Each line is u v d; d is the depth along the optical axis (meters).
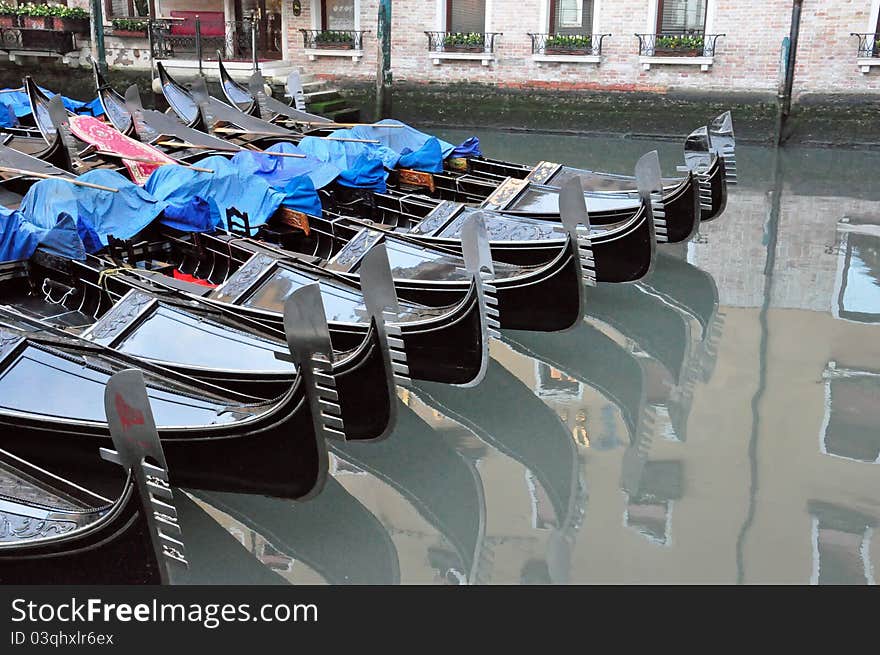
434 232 9.64
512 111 19.23
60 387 5.98
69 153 10.95
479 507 6.34
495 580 5.51
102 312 7.52
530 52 18.78
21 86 21.23
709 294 10.17
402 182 12.03
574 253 7.72
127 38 20.30
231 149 12.91
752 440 7.12
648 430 7.33
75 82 20.95
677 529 5.96
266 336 6.70
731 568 5.54
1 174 10.34
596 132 18.78
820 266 11.05
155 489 4.29
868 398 7.73
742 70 17.42
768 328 9.27
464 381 7.21
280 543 5.88
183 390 5.96
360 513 6.25
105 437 5.59
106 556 4.49
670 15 17.78
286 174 10.64
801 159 16.53
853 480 6.49
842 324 9.34
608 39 18.16
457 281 8.11
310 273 7.80
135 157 11.03
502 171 12.55
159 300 6.84
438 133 19.20
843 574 5.46
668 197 10.47
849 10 16.39
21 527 4.64
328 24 19.95
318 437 5.30
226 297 7.51
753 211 13.34
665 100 18.08
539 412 7.65
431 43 19.31
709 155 11.51
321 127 15.34
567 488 6.54
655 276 10.73
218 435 5.48
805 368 8.34
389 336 7.11
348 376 6.18
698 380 8.18
